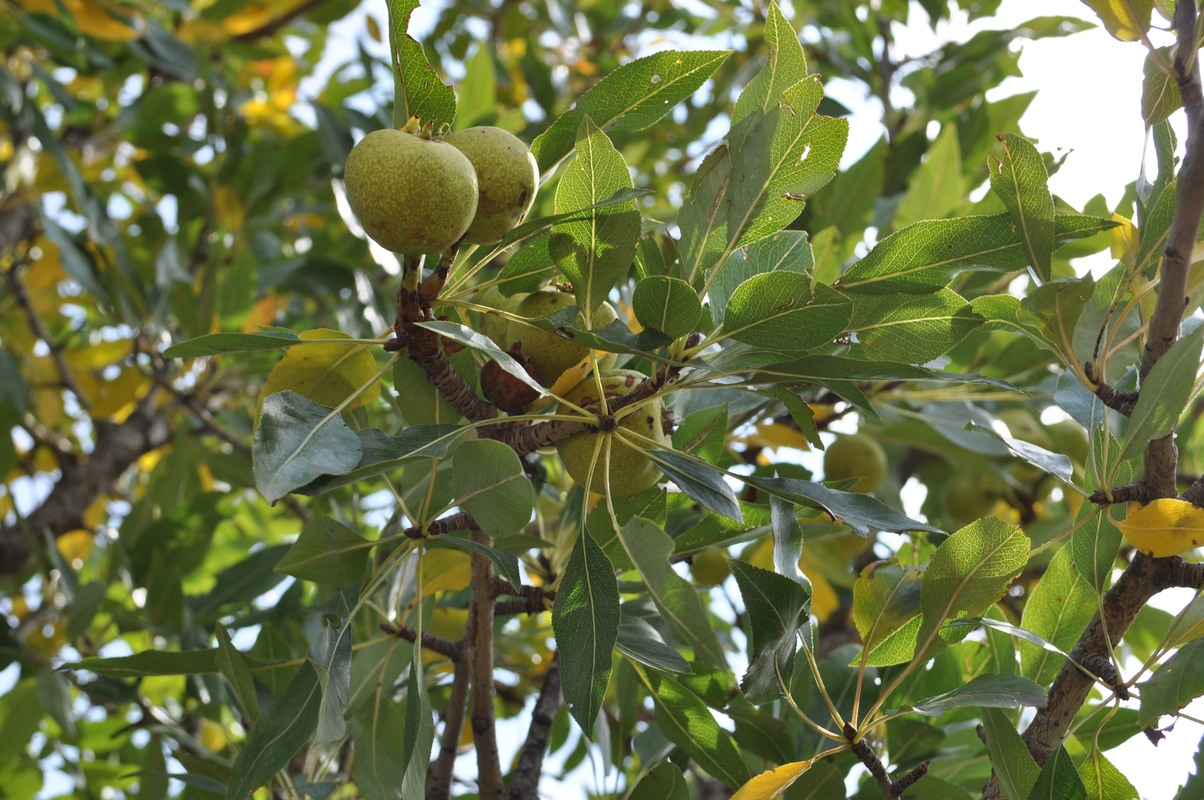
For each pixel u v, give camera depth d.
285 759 0.50
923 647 0.53
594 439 0.53
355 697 0.60
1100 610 0.53
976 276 0.76
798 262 0.54
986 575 0.52
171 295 0.93
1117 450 0.54
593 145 0.51
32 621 0.84
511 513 0.51
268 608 0.73
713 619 0.84
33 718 0.79
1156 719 0.53
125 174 1.28
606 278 0.52
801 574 0.53
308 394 0.55
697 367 0.51
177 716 0.90
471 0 1.40
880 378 0.51
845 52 1.15
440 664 0.69
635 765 0.74
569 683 0.50
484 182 0.51
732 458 0.63
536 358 0.54
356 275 0.71
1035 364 0.75
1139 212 0.54
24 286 1.01
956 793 0.55
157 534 0.80
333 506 0.73
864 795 0.61
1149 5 0.52
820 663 0.63
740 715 0.59
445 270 0.51
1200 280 0.53
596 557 0.51
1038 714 0.54
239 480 0.96
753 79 0.52
